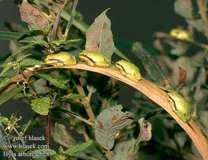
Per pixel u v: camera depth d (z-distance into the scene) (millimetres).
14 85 1661
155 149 1980
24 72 1644
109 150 1740
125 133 1797
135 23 3057
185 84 1968
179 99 1606
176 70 2010
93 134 1869
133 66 1610
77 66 1619
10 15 2438
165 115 1887
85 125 1859
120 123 1712
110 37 1700
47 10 1723
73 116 1818
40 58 1702
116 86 1850
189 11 1974
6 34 1703
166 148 1981
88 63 1613
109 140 1725
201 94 1972
